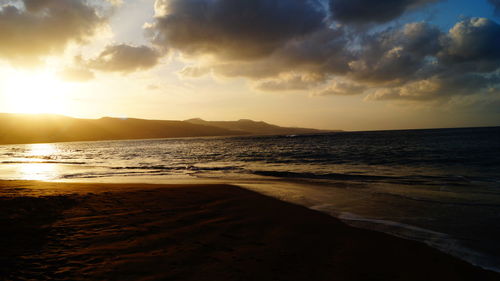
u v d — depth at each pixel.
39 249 4.50
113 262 4.05
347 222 6.56
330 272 3.97
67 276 3.56
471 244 5.15
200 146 69.44
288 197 9.45
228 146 64.38
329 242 5.22
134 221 6.32
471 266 4.27
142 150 58.38
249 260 4.30
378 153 30.64
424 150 32.38
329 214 7.27
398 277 3.89
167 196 9.33
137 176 16.86
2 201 7.71
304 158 27.78
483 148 31.95
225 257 4.38
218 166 22.69
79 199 8.38
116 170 20.80
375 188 11.25
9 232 5.32
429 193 10.05
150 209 7.50
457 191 10.37
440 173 15.39
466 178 13.49
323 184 12.45
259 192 10.34
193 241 5.09
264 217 6.94
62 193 9.37
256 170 18.86
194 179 15.12
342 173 16.39
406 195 9.71
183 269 3.89
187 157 34.78
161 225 6.06
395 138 72.88
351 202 8.72
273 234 5.63
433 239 5.41
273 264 4.18
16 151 69.38
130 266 3.93
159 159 32.78
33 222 6.00
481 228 6.05
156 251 4.54
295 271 3.97
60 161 32.97
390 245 5.09
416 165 19.45
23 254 4.27
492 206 8.01
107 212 7.07
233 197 9.38
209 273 3.79
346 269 4.09
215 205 8.18
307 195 9.80
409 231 5.89
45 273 3.63
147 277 3.61
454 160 21.50
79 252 4.41
